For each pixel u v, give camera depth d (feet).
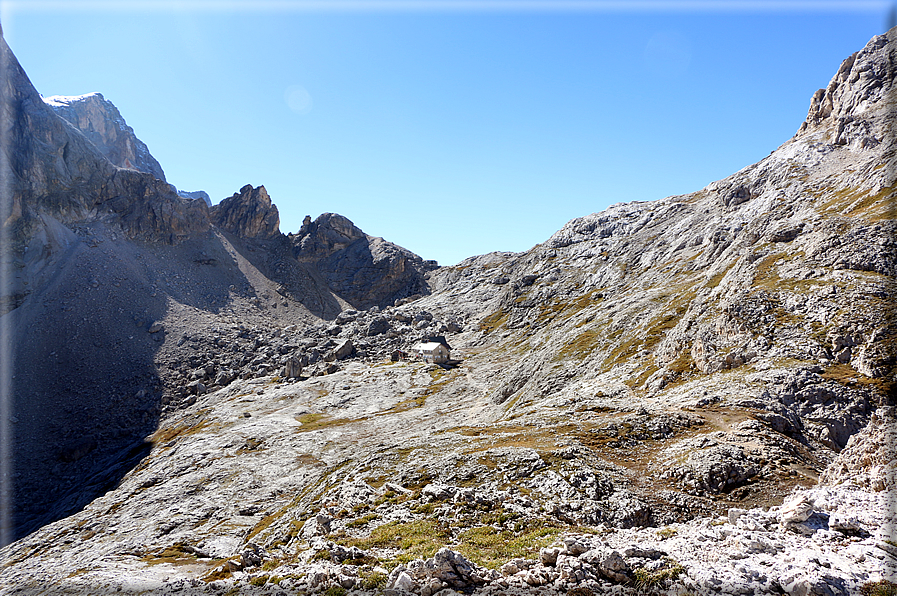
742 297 251.39
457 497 113.91
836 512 63.41
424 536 92.17
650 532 71.87
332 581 67.21
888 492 67.21
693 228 597.52
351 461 181.16
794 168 520.83
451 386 501.15
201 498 260.62
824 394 169.27
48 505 378.53
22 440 483.10
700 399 181.27
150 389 590.55
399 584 61.62
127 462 403.34
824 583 46.21
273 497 252.83
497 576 60.75
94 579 109.40
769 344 216.13
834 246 263.08
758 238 378.32
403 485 133.80
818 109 596.29
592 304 601.62
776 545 58.29
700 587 50.21
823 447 147.13
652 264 595.06
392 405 467.93
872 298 209.15
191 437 412.98
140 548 173.37
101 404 554.46
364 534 100.12
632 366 297.12
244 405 502.38
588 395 264.93
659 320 346.33
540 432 165.99
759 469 121.19
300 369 598.34
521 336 633.61
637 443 145.38
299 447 344.49
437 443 171.32
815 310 221.05
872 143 453.58
